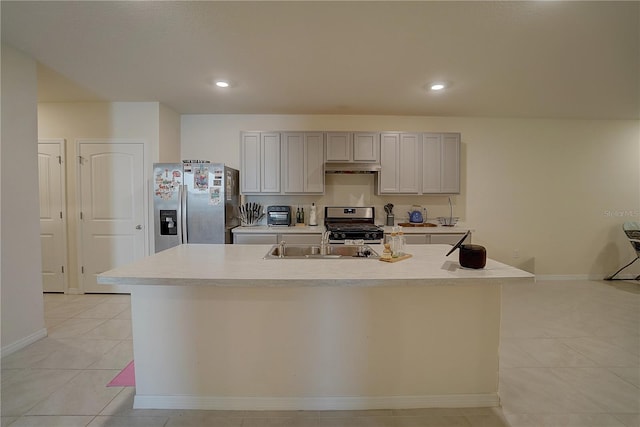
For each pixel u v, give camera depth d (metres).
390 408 1.77
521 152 4.38
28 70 2.46
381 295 1.75
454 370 1.79
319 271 1.63
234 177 3.96
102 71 2.79
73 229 3.72
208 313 1.74
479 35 2.18
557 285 4.17
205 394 1.76
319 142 3.95
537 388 1.95
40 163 3.68
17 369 2.12
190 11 1.91
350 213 4.21
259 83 3.07
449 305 1.76
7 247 2.31
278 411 1.75
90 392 1.88
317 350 1.75
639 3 1.83
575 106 3.79
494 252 4.41
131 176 3.71
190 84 3.10
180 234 3.51
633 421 1.66
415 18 1.99
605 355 2.34
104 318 3.00
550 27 2.08
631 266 4.49
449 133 3.97
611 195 4.48
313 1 1.82
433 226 4.07
